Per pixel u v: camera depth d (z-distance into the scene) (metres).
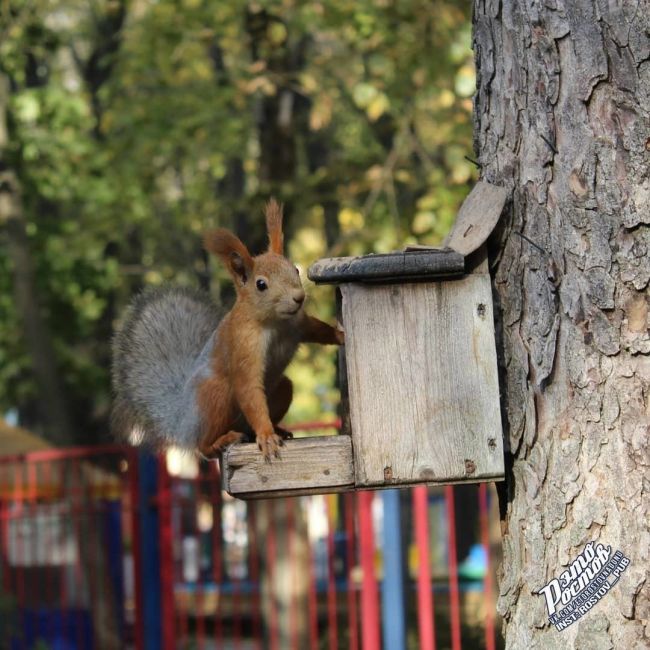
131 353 7.07
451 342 5.41
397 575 11.27
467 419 5.39
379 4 14.91
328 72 16.84
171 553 12.65
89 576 14.88
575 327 5.10
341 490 5.46
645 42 5.05
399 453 5.40
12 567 16.27
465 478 5.36
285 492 5.45
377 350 5.43
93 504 15.04
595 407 5.02
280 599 14.52
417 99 16.41
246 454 5.47
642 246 5.00
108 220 20.62
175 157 20.72
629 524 4.92
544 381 5.20
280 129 16.23
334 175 16.48
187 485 14.93
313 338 6.66
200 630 12.84
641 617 4.87
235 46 18.91
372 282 5.42
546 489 5.16
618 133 5.07
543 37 5.26
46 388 19.00
